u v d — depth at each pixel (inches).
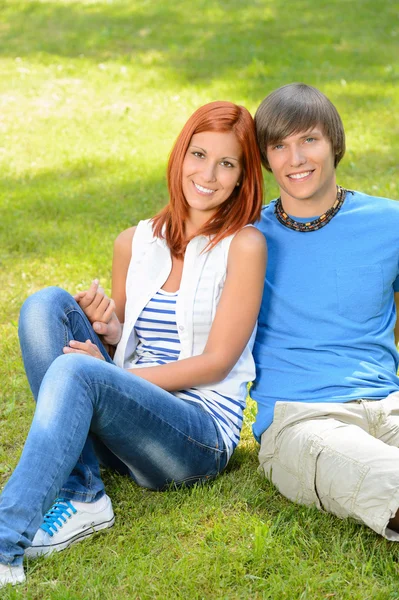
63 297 143.9
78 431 123.2
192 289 144.6
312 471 129.8
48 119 473.1
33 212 326.0
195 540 132.9
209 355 140.4
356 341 143.9
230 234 144.3
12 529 117.8
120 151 412.5
